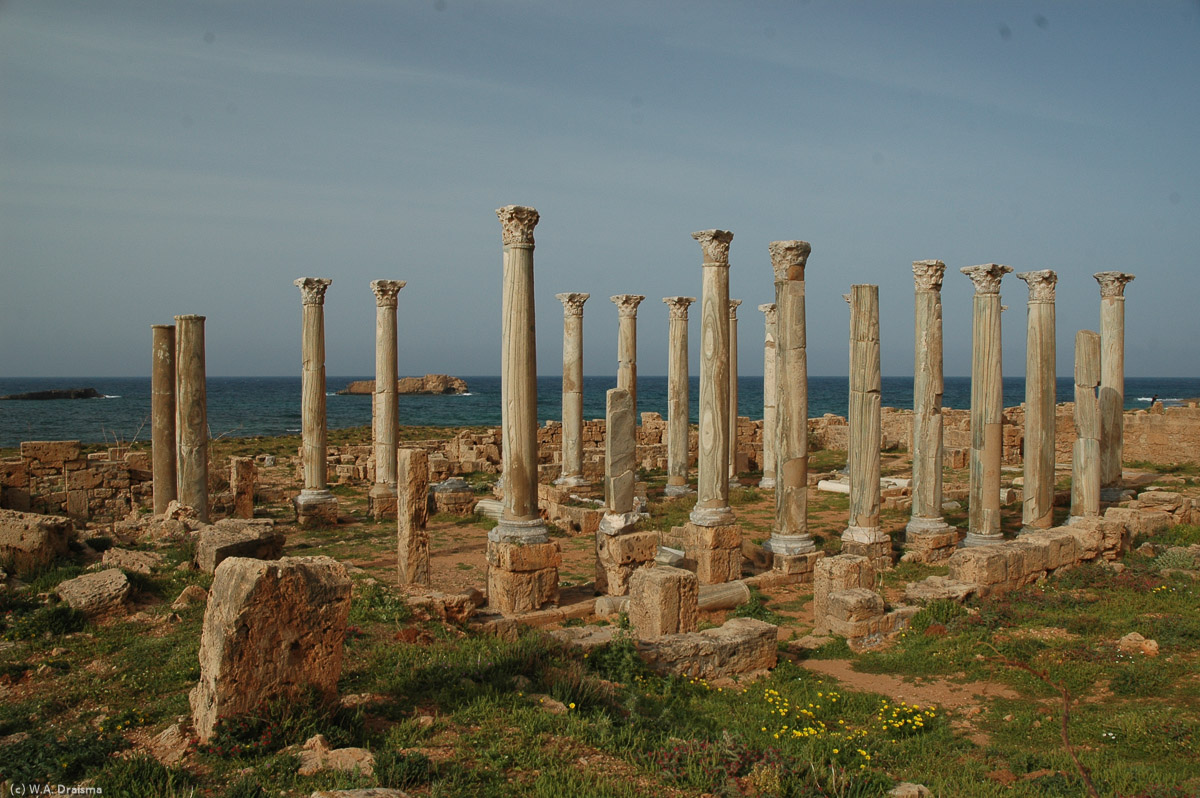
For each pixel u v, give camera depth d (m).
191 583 14.21
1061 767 8.74
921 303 20.84
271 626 8.12
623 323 31.70
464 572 18.83
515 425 15.47
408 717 8.88
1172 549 18.64
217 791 7.02
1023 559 17.25
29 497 24.75
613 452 17.33
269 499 29.98
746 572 19.58
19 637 11.46
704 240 18.72
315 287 25.12
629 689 10.64
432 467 35.66
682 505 27.73
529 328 15.57
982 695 11.70
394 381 26.73
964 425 41.84
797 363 19.30
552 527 24.89
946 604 15.39
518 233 15.48
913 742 9.88
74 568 14.71
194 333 21.38
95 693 9.58
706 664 12.12
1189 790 7.72
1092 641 13.52
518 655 10.88
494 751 7.91
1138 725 9.88
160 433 22.03
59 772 7.39
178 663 10.48
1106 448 25.88
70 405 125.38
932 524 20.72
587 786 7.33
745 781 7.80
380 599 13.09
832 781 7.72
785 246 19.09
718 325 18.61
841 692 11.70
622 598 15.88
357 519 26.27
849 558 15.16
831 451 45.81
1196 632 13.48
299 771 7.36
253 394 190.12
